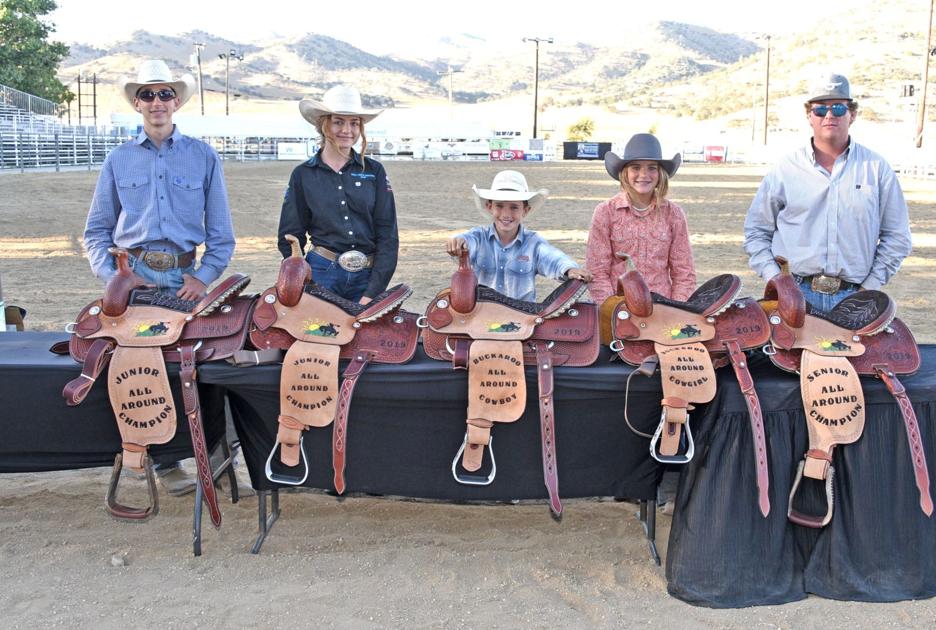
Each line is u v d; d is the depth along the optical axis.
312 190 4.04
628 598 3.14
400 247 12.68
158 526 3.71
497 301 3.33
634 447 3.34
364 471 3.36
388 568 3.34
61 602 3.09
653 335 3.22
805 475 3.11
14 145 30.61
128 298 3.40
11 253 11.90
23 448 3.41
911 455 3.11
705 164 44.72
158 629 2.93
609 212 3.96
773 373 3.31
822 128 3.76
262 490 3.44
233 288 3.34
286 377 3.21
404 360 3.27
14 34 52.72
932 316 8.39
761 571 3.12
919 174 31.59
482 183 26.52
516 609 3.06
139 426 3.26
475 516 3.87
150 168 3.97
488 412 3.17
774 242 3.98
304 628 2.94
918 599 3.11
